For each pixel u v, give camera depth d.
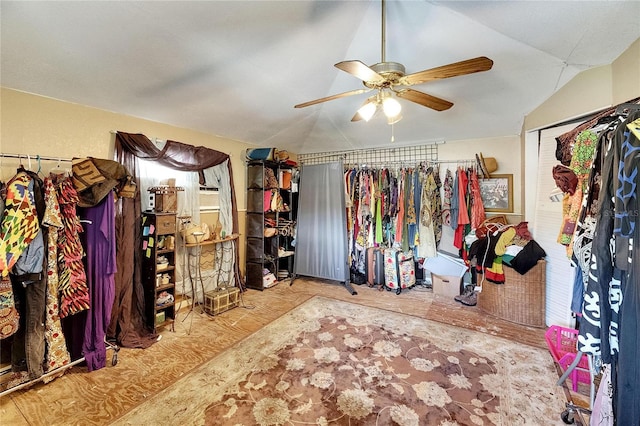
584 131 1.48
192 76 2.46
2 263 1.69
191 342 2.54
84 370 2.13
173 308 2.82
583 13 1.75
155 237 2.62
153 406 1.75
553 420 1.64
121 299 2.55
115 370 2.12
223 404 1.76
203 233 3.11
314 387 1.92
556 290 2.67
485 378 2.02
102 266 2.23
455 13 2.00
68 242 2.06
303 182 4.31
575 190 1.58
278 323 2.91
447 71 1.71
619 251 0.99
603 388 1.29
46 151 2.23
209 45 2.16
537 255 2.75
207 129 3.45
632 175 0.95
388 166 4.46
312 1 1.94
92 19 1.72
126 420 1.64
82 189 2.09
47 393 1.88
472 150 3.90
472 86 2.83
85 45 1.89
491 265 3.03
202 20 1.91
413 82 1.90
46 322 1.95
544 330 2.73
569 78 2.45
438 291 3.79
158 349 2.42
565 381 1.96
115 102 2.52
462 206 3.65
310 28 2.21
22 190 1.80
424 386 1.93
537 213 2.91
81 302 2.09
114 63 2.10
